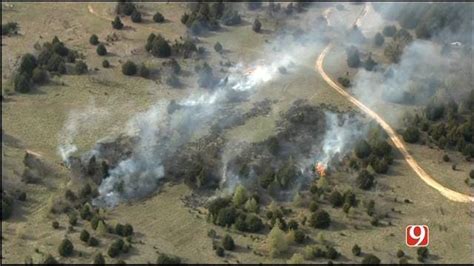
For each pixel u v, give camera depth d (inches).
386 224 5270.7
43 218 5324.8
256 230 5167.3
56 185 5684.1
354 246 4955.7
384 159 5895.7
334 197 5428.2
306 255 4894.2
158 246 5039.4
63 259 4889.3
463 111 6550.2
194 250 5012.3
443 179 5787.4
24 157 5979.3
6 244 5059.1
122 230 5113.2
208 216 5295.3
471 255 4977.9
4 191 5565.9
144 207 5462.6
